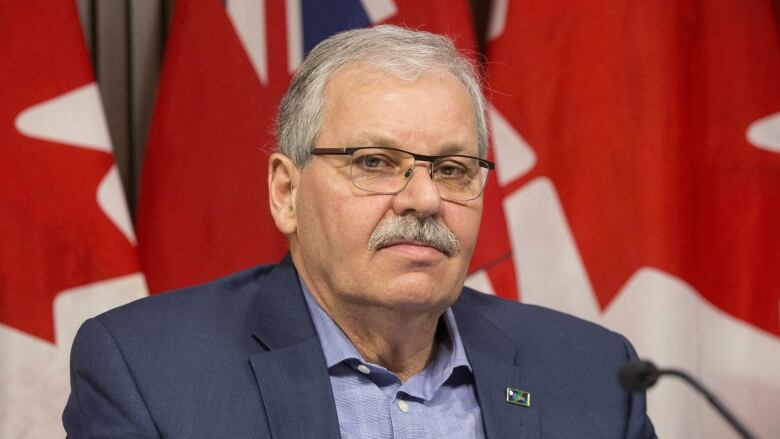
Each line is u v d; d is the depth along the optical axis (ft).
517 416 16.84
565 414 17.19
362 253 15.28
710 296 25.11
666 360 24.04
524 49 24.94
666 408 24.11
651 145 24.31
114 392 15.17
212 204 22.71
